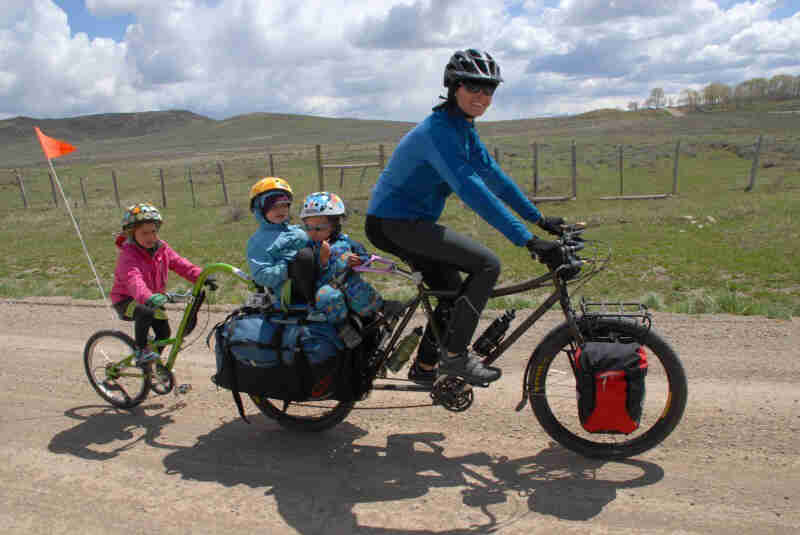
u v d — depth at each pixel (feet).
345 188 107.14
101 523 11.33
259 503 11.78
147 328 16.16
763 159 119.55
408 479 12.44
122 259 15.66
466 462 13.01
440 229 12.34
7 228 84.64
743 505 10.83
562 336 12.64
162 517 11.44
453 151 11.51
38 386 19.10
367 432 14.73
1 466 13.75
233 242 62.95
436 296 12.92
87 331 25.88
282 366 12.84
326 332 12.74
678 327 22.17
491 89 11.78
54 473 13.33
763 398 15.38
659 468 12.29
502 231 11.42
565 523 10.61
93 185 169.58
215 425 15.65
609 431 12.21
